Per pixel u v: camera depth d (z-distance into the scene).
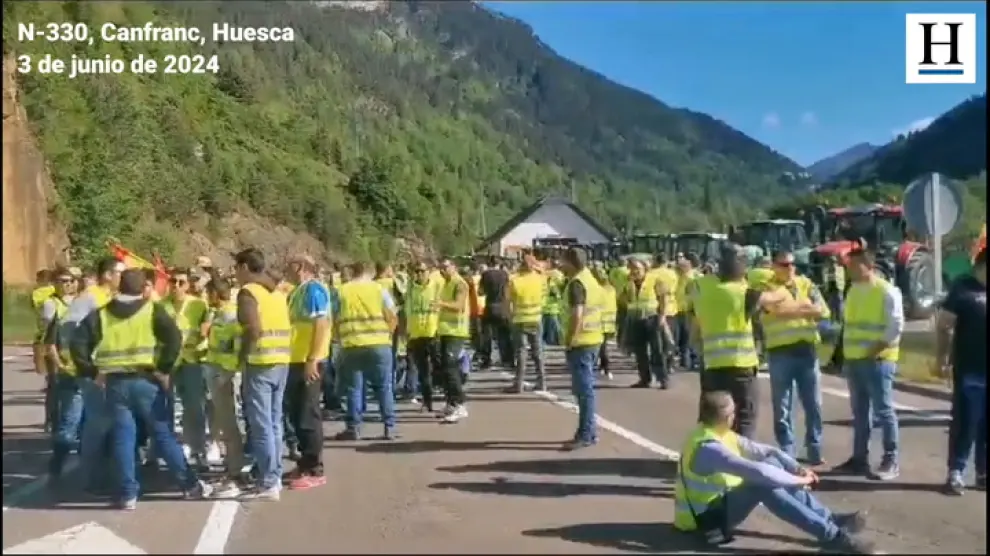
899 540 7.67
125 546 7.64
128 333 8.97
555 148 188.88
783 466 7.71
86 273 11.77
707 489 7.57
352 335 12.19
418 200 91.31
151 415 9.09
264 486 9.24
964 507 8.60
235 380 10.02
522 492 9.38
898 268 26.97
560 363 21.44
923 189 14.19
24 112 39.03
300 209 67.94
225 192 60.19
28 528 8.28
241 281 9.34
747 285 9.52
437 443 11.98
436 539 7.81
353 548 7.58
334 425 13.64
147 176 49.38
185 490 9.33
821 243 29.36
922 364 17.25
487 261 24.91
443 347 13.63
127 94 50.66
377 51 196.62
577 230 84.62
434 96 182.12
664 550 7.44
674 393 16.19
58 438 10.16
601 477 9.98
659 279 16.73
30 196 37.22
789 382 9.93
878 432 12.23
